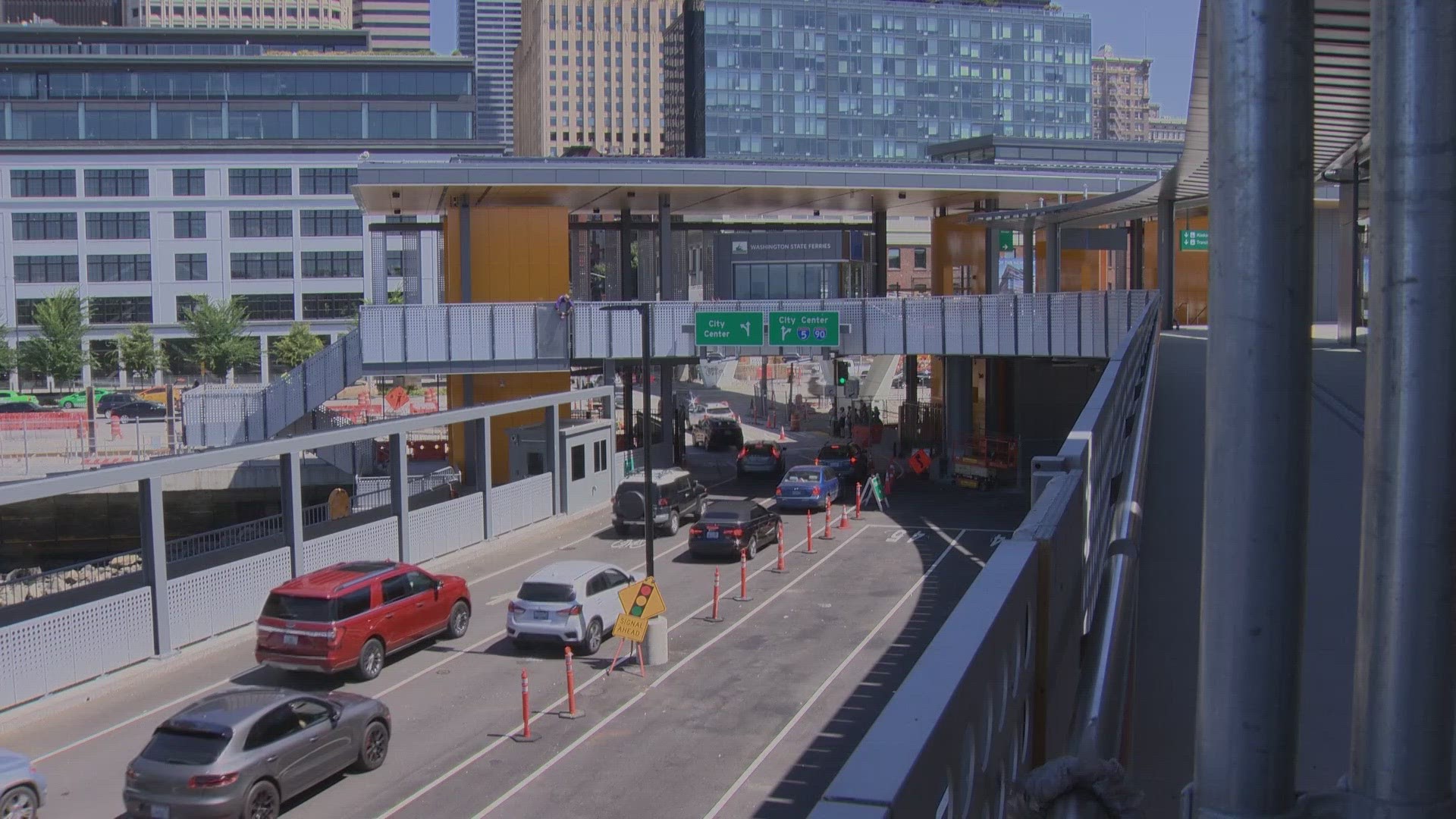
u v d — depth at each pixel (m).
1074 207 37.03
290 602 19.52
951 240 49.81
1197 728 2.78
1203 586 2.74
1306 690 5.21
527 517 33.81
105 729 17.61
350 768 15.85
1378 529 2.64
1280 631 2.63
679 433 49.34
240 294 85.06
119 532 41.03
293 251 85.69
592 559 30.08
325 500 41.59
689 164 40.84
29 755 16.55
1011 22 158.50
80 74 84.88
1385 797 2.63
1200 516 8.42
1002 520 34.97
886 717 2.59
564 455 35.88
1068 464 5.60
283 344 78.31
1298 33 2.54
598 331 38.88
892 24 155.12
